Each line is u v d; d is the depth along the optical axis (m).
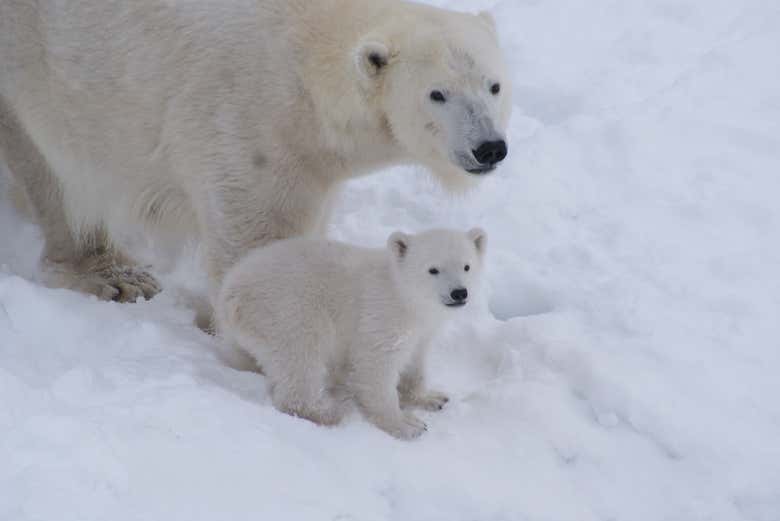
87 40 10.76
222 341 10.42
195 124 10.23
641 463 9.17
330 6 10.02
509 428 9.39
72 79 10.89
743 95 14.69
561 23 16.59
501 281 11.97
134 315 11.06
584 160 13.68
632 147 13.74
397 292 9.02
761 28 16.12
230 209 10.25
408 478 8.42
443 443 9.09
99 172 11.31
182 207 11.05
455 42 9.45
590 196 13.14
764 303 11.12
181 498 7.43
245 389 9.55
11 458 7.48
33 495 7.13
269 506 7.52
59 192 12.11
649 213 12.69
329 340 9.31
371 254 9.49
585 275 11.81
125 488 7.43
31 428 7.80
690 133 13.98
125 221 11.52
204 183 10.33
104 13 10.69
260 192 10.16
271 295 9.18
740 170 13.29
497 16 16.78
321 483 8.05
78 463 7.51
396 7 10.04
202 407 8.53
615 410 9.69
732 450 9.20
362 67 9.51
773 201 12.72
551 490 8.73
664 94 14.78
